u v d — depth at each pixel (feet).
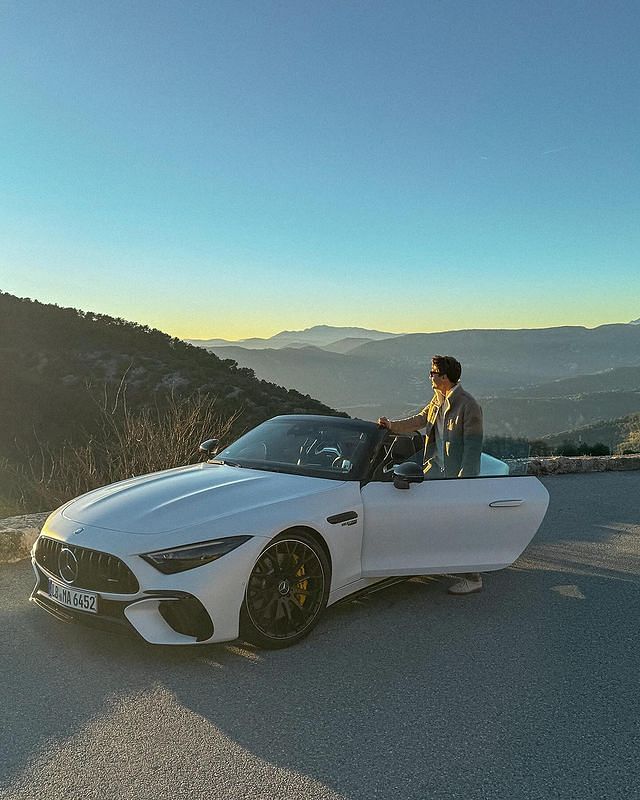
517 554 16.55
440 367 17.19
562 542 22.74
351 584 14.82
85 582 12.28
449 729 10.30
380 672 12.30
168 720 10.22
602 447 50.49
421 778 8.93
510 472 17.98
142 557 11.87
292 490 14.23
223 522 12.56
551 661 13.06
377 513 14.99
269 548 12.86
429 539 15.61
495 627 14.83
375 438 16.29
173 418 27.81
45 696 10.83
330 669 12.34
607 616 15.72
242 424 30.09
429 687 11.75
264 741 9.71
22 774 8.66
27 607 14.74
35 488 25.03
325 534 13.85
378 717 10.59
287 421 18.01
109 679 11.53
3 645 12.75
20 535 18.16
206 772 8.86
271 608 12.97
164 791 8.38
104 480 25.79
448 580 18.31
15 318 196.03
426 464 18.21
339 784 8.71
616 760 9.56
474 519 15.96
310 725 10.25
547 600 16.80
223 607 12.12
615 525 25.35
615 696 11.62
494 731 10.28
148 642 11.73
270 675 11.98
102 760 9.05
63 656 12.36
